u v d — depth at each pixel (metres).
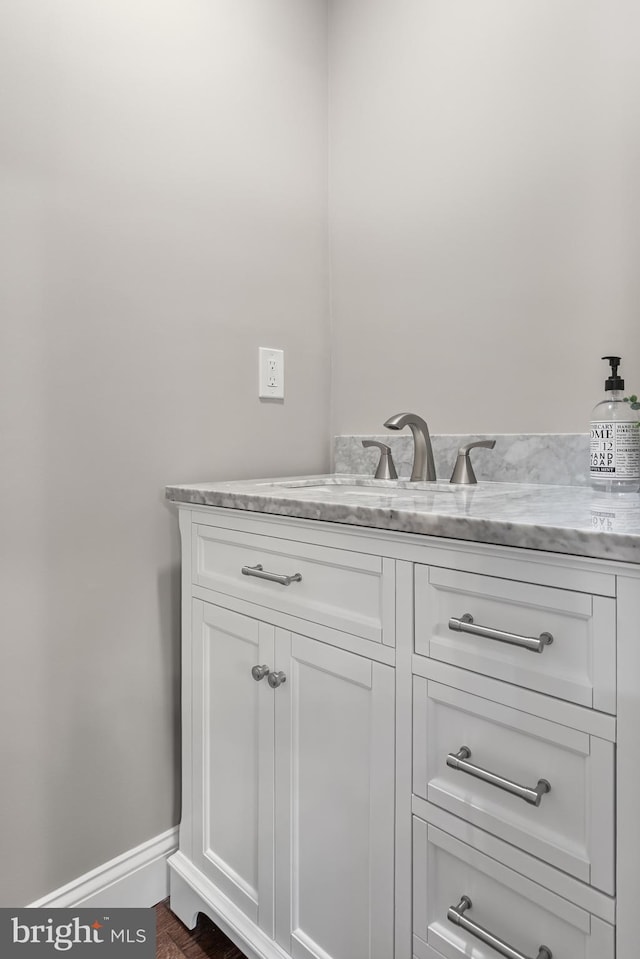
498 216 1.26
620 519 0.71
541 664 0.68
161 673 1.29
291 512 0.94
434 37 1.36
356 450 1.57
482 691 0.73
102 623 1.20
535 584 0.68
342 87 1.57
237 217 1.40
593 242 1.12
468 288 1.32
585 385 1.14
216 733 1.15
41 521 1.11
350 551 0.88
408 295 1.44
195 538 1.18
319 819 0.94
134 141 1.22
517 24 1.22
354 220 1.55
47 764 1.13
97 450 1.18
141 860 1.25
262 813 1.04
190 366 1.32
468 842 0.75
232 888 1.10
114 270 1.19
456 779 0.77
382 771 0.84
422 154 1.39
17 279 1.07
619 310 1.09
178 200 1.29
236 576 1.09
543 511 0.79
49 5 1.10
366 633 0.86
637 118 1.06
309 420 1.57
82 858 1.18
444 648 0.77
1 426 1.06
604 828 0.63
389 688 0.83
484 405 1.30
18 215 1.07
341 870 0.91
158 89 1.25
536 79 1.19
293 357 1.53
